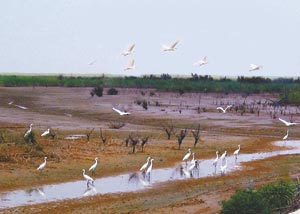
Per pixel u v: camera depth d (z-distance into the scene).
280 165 44.38
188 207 29.58
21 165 38.34
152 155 45.66
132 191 33.69
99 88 103.44
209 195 32.62
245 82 143.75
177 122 70.88
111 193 32.97
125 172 39.19
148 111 80.44
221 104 92.81
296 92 101.00
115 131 60.28
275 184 27.70
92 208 29.58
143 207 30.02
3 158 39.38
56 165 39.38
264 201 25.25
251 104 93.44
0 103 87.75
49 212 28.53
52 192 32.62
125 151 46.81
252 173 40.69
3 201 30.22
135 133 59.12
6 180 34.50
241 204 24.75
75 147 47.31
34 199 30.92
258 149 53.03
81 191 33.16
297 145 56.72
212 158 46.88
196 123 70.06
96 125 65.44
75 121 68.81
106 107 84.75
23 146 43.50
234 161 45.78
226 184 36.56
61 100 94.38
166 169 41.03
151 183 36.09
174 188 34.91
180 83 132.75
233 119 73.69
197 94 112.88
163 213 28.31
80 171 38.31
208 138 58.34
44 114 75.81
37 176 36.00
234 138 59.16
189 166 42.28
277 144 56.88
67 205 29.95
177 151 48.53
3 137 46.94
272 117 76.00
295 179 37.31
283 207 26.20
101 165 40.53
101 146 48.72
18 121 65.31
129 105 88.62
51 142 49.16
